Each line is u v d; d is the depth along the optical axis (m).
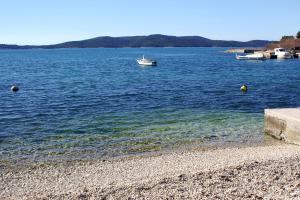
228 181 12.73
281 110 22.16
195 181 12.80
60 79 67.50
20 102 38.28
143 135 22.86
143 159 17.78
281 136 21.28
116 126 25.53
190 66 105.62
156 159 17.69
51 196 12.12
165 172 15.01
